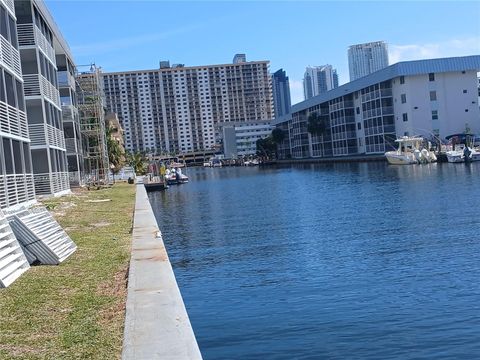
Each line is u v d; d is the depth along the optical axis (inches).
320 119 5334.6
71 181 2177.7
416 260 726.5
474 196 1467.8
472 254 741.3
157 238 649.6
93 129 2672.2
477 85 3969.0
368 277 650.8
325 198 1753.2
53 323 324.8
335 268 709.3
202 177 4552.2
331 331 470.0
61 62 2212.1
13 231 517.3
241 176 4183.1
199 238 1050.1
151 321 316.5
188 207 1766.7
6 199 927.0
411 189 1814.7
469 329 456.4
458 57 3941.9
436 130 3939.5
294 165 5556.1
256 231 1099.9
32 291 403.5
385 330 464.8
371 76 4291.3
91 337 297.4
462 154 3120.1
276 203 1702.8
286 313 524.1
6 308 358.3
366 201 1560.0
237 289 626.2
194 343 280.4
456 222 1040.8
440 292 569.6
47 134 1514.5
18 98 1166.3
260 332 475.2
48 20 1743.4
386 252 793.6
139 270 453.7
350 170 3449.8
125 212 1048.2
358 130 4739.2
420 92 3932.1
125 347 277.3
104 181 2522.1
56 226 619.5
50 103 1621.6
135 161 4790.8
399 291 582.2
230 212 1523.1
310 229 1080.8
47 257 519.5
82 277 454.0
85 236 713.6
